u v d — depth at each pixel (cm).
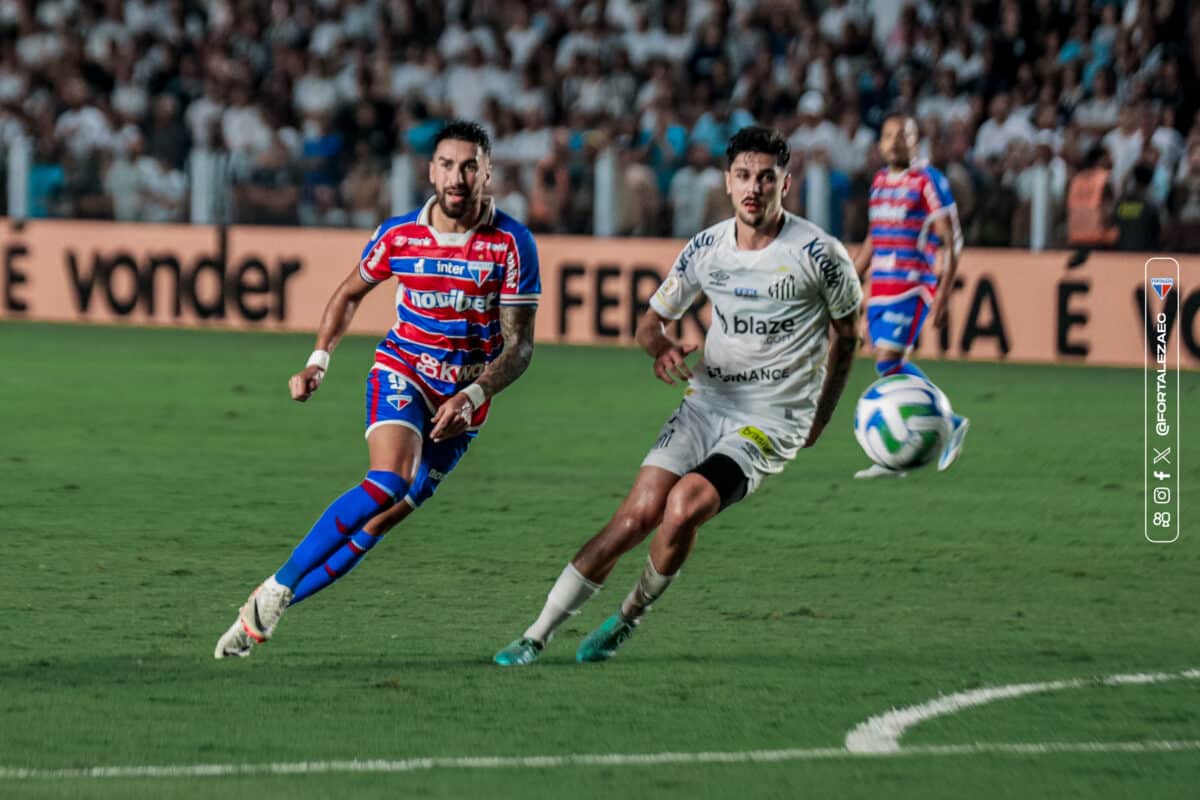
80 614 2009
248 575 2242
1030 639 1959
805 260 1789
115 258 5759
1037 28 5631
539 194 5394
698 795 1384
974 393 4303
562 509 2767
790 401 1830
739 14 6025
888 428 2748
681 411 1858
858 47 5788
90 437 3456
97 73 6506
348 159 5594
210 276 5675
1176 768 1471
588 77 5959
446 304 1839
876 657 1861
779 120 5475
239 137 6212
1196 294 4775
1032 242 4953
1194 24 5419
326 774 1425
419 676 1756
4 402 3944
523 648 1812
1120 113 5209
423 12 6575
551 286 5366
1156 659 1867
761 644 1916
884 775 1443
